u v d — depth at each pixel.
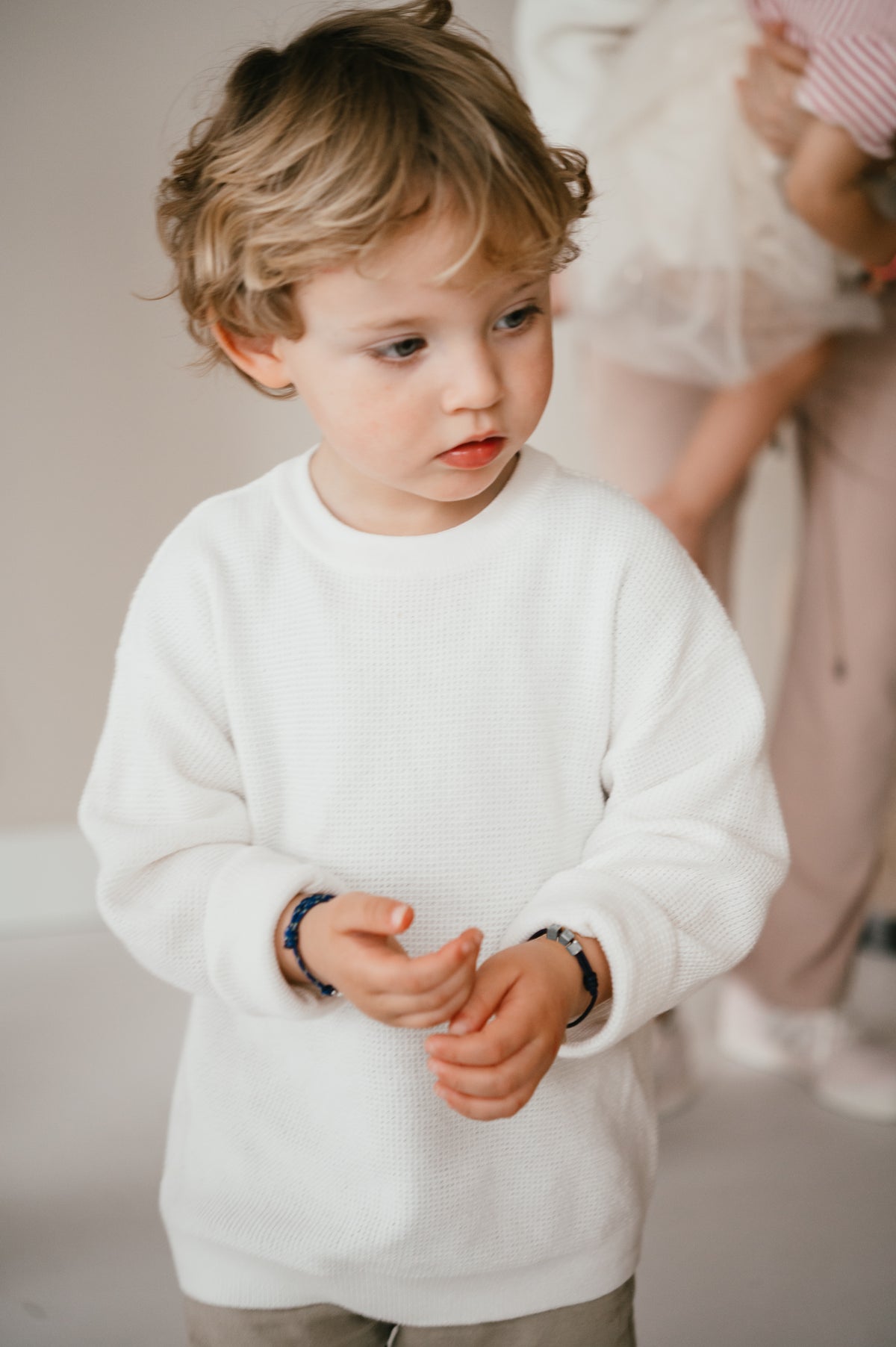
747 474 1.53
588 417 1.58
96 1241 1.36
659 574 0.79
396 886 0.76
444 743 0.77
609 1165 0.80
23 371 1.95
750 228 1.34
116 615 2.07
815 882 1.58
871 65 1.19
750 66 1.29
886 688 1.52
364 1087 0.76
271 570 0.78
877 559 1.49
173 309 1.95
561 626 0.78
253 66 0.74
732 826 0.78
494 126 0.66
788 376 1.42
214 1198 0.81
